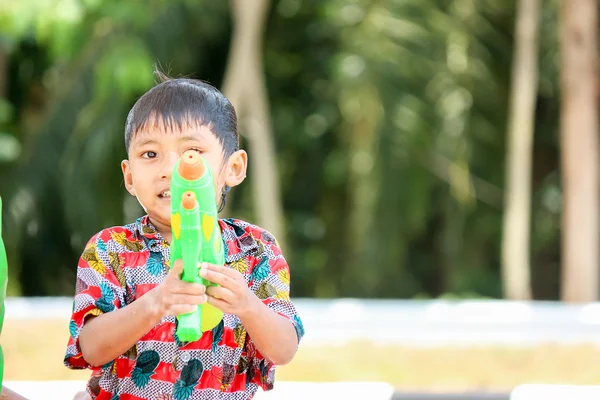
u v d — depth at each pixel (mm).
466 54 16781
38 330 8344
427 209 17906
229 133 2801
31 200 15492
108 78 12805
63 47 12016
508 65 17781
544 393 4504
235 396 2852
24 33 12883
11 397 3148
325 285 19516
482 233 18891
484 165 18641
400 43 16438
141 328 2459
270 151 14047
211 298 2416
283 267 2961
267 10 18312
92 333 2570
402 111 16578
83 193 15273
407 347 8109
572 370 7344
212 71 18234
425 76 16750
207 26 16484
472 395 4934
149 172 2709
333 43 18594
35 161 15273
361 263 17438
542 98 19344
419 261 19594
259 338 2600
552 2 16719
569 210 12789
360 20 16703
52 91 16031
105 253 2801
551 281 20562
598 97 12664
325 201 19422
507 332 9031
